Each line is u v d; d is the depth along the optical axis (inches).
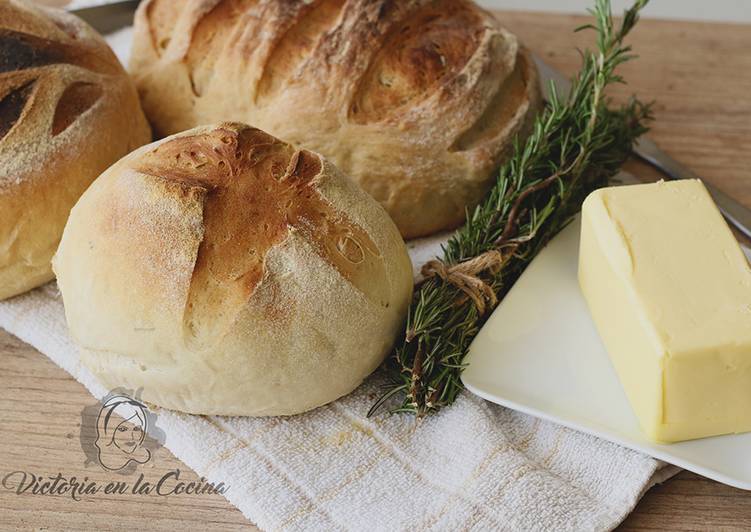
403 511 18.4
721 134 26.7
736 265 19.2
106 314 18.5
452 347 19.8
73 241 19.2
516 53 23.7
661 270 19.1
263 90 23.0
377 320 19.1
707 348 17.9
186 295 18.1
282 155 19.8
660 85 28.2
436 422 19.7
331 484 18.8
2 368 20.8
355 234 19.2
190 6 23.8
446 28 23.5
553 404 19.6
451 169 22.7
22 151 21.0
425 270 20.6
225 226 18.6
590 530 17.9
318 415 19.8
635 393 19.1
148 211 18.5
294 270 18.5
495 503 18.3
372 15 22.7
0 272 21.1
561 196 21.8
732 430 18.8
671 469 19.0
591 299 20.9
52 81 21.7
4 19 22.1
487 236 21.1
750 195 25.0
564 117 22.4
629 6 34.3
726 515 18.6
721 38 29.9
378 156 22.5
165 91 24.1
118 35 28.4
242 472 18.8
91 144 21.8
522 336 20.7
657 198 20.3
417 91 22.7
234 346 18.2
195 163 19.3
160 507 18.6
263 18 23.1
